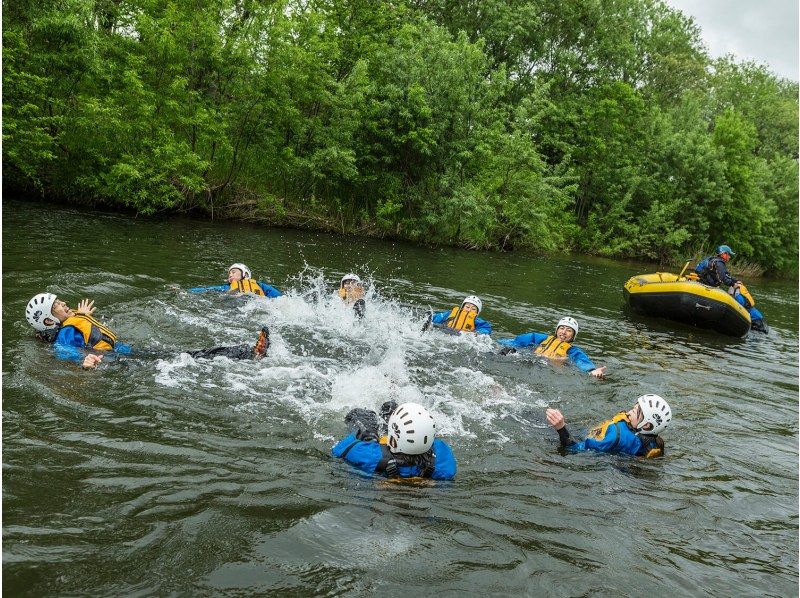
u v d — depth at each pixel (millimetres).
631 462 5500
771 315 18828
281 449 4918
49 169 19078
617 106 33719
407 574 3408
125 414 5223
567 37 35625
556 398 7133
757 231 36000
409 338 8953
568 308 13898
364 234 23953
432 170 25031
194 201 21516
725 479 5363
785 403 8055
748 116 47406
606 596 3451
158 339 7555
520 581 3480
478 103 24281
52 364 6203
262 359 7137
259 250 15969
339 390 6449
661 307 13766
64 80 17844
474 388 7129
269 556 3426
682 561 3951
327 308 9875
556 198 27375
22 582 2996
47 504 3711
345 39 24469
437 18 33156
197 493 4035
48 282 9438
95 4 18984
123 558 3273
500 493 4605
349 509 4055
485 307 12617
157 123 19234
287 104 21484
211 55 20234
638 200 34562
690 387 8305
